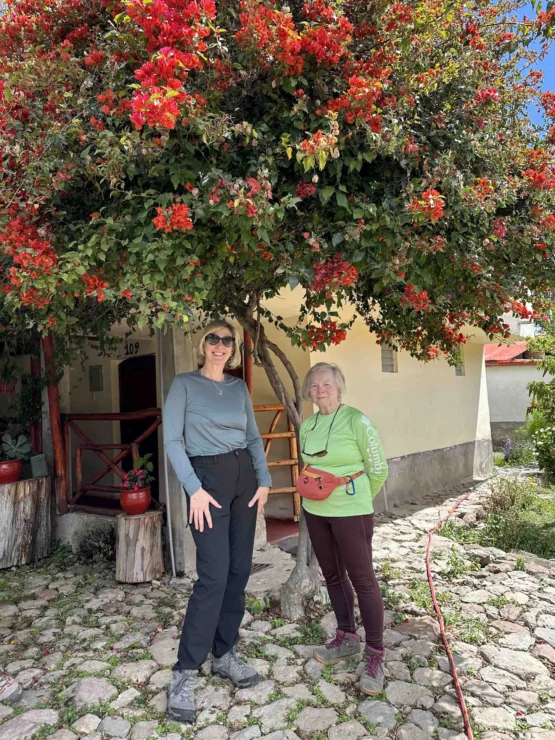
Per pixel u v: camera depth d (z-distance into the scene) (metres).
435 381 9.32
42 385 5.84
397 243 2.85
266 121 2.79
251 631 3.67
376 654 3.02
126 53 2.56
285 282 3.40
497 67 3.61
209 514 2.80
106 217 2.75
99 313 4.30
